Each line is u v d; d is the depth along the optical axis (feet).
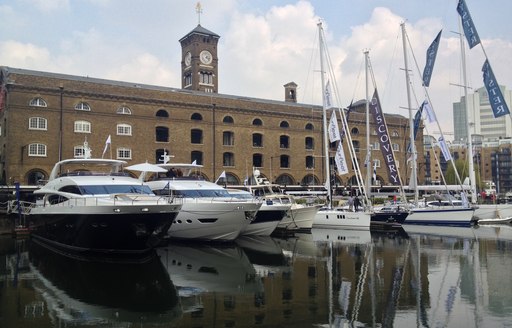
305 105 207.62
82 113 151.43
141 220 65.16
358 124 216.54
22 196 137.59
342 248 79.51
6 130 141.90
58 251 76.02
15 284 51.44
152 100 164.04
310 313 39.70
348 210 114.52
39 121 144.46
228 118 181.98
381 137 121.08
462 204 118.73
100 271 58.54
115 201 68.08
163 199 72.08
